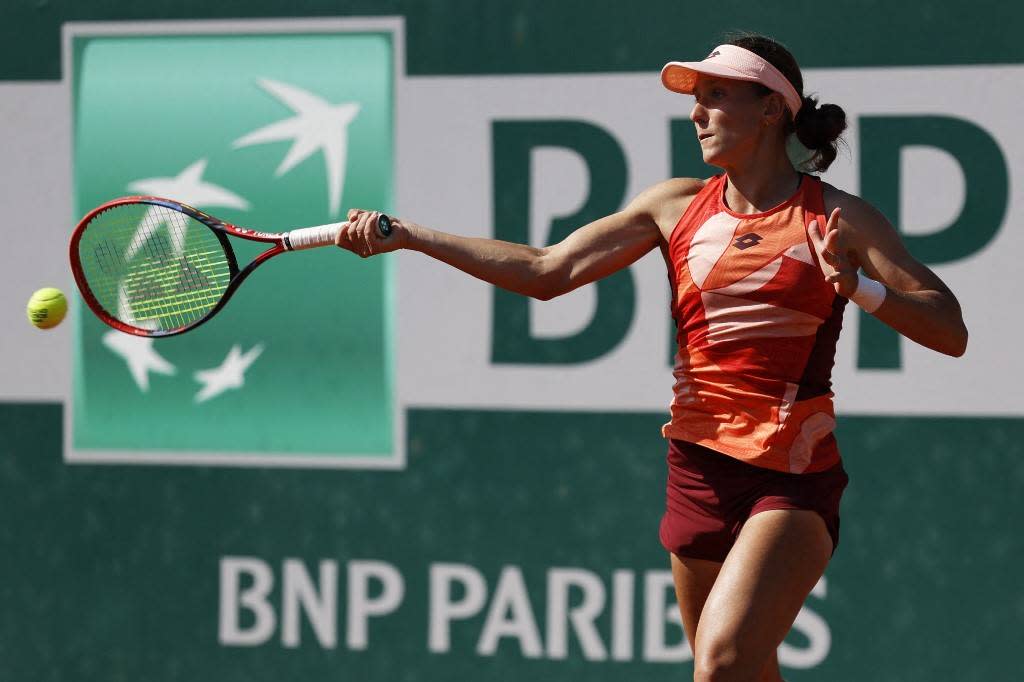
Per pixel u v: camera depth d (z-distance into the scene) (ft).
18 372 52.54
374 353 50.70
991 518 47.60
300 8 50.75
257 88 51.01
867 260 28.99
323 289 50.88
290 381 51.21
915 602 48.06
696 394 30.86
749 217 29.55
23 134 52.24
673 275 31.24
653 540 49.49
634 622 49.62
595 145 49.42
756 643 27.63
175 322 51.24
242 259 51.24
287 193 50.85
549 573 49.98
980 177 47.37
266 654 51.52
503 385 50.14
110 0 51.70
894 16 47.62
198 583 51.88
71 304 52.21
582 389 49.73
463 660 50.47
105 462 52.26
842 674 48.49
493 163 49.93
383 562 50.88
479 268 32.27
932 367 47.78
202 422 51.70
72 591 52.49
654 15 48.93
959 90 47.39
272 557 51.42
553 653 50.03
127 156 51.57
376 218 32.12
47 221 52.16
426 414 50.49
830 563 48.57
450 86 50.06
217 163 51.16
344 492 51.06
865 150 47.93
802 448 29.71
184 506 51.90
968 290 47.57
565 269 32.22
